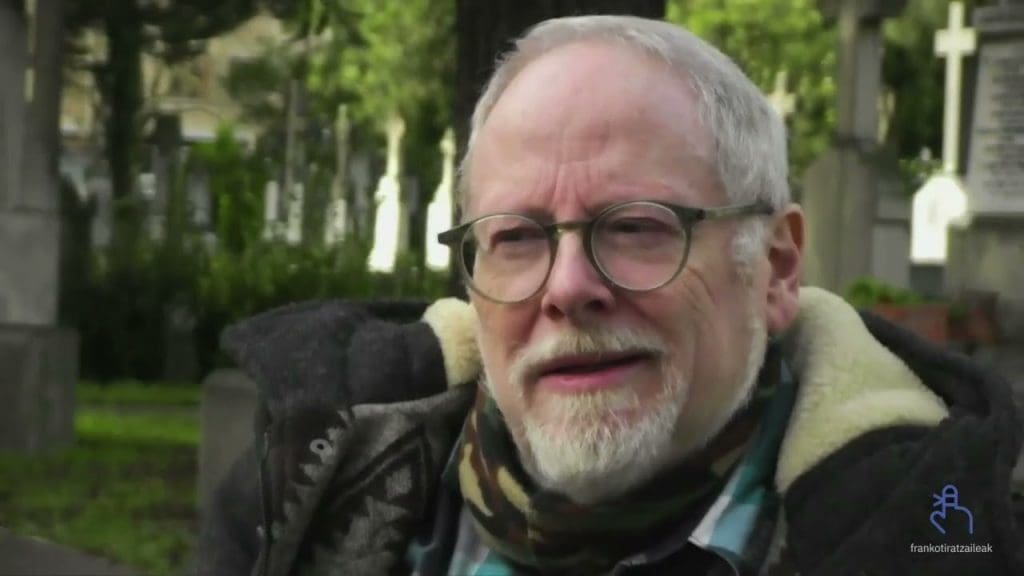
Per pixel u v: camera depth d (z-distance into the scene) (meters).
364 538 2.26
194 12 12.34
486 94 2.12
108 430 10.94
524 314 2.00
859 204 10.68
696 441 2.01
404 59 24.62
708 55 2.03
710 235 1.98
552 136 1.98
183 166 17.00
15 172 9.34
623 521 2.01
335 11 13.43
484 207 2.04
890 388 2.01
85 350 15.45
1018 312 8.62
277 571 2.27
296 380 2.28
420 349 2.31
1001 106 8.96
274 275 16.12
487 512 2.15
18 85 9.32
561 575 2.09
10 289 9.36
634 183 1.95
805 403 2.01
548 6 5.14
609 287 1.94
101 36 14.44
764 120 2.05
